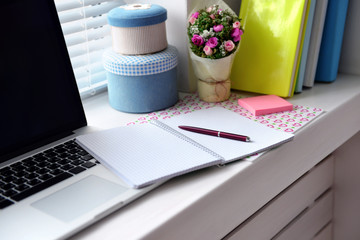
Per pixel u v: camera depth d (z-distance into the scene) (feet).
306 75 3.66
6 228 2.08
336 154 4.18
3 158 2.73
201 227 2.43
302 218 3.76
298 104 3.43
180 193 2.41
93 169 2.57
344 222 4.41
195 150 2.69
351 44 3.95
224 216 2.58
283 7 3.40
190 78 3.76
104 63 3.45
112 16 3.29
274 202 3.19
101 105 3.64
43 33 2.93
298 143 3.04
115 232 2.12
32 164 2.65
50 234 2.03
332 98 3.52
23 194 2.34
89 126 3.21
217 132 2.91
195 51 3.34
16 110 2.80
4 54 2.73
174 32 3.71
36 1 2.88
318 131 3.21
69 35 3.73
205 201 2.39
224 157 2.65
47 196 2.32
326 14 3.60
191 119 3.18
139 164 2.53
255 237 3.07
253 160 2.70
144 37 3.31
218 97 3.51
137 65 3.25
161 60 3.30
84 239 2.08
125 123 3.24
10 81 2.77
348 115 3.56
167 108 3.48
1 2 2.71
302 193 3.63
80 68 3.87
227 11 3.38
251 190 2.74
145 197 2.39
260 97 3.49
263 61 3.52
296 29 3.34
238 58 3.64
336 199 4.37
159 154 2.64
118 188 2.37
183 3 3.57
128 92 3.35
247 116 3.25
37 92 2.91
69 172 2.54
